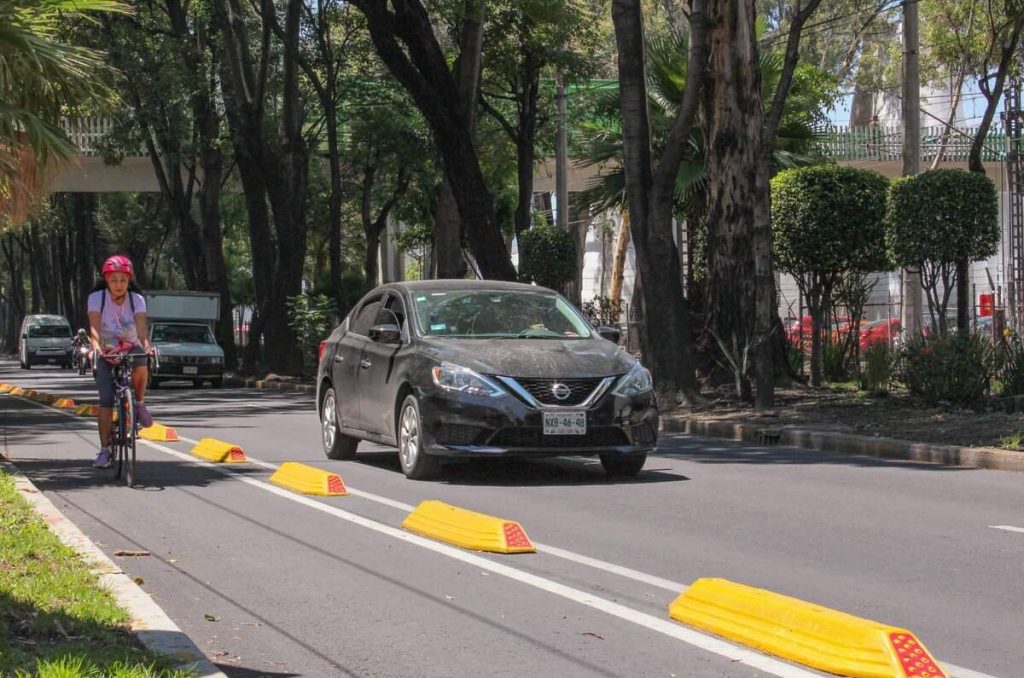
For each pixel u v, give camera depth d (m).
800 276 22.22
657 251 20.09
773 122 18.69
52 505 9.51
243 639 6.05
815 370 21.95
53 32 13.48
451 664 5.60
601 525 9.29
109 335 11.72
